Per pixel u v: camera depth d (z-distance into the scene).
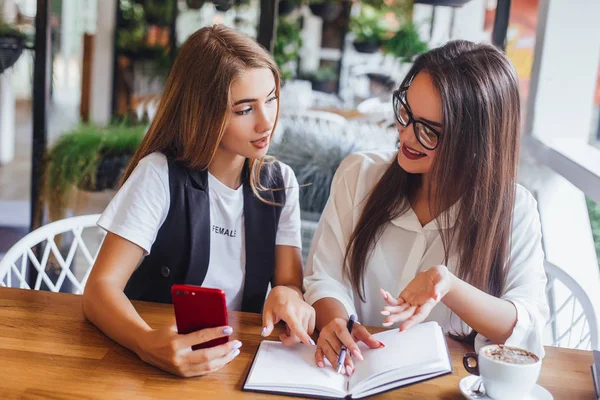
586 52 2.82
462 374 1.25
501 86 1.36
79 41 3.39
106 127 3.16
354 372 1.20
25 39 3.14
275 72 1.46
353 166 1.63
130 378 1.17
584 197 2.83
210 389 1.15
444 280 1.27
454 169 1.38
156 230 1.49
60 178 2.96
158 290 1.56
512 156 1.41
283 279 1.62
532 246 1.50
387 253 1.54
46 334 1.32
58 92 3.30
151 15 3.48
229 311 1.49
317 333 1.40
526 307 1.36
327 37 3.88
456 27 3.59
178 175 1.49
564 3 2.78
